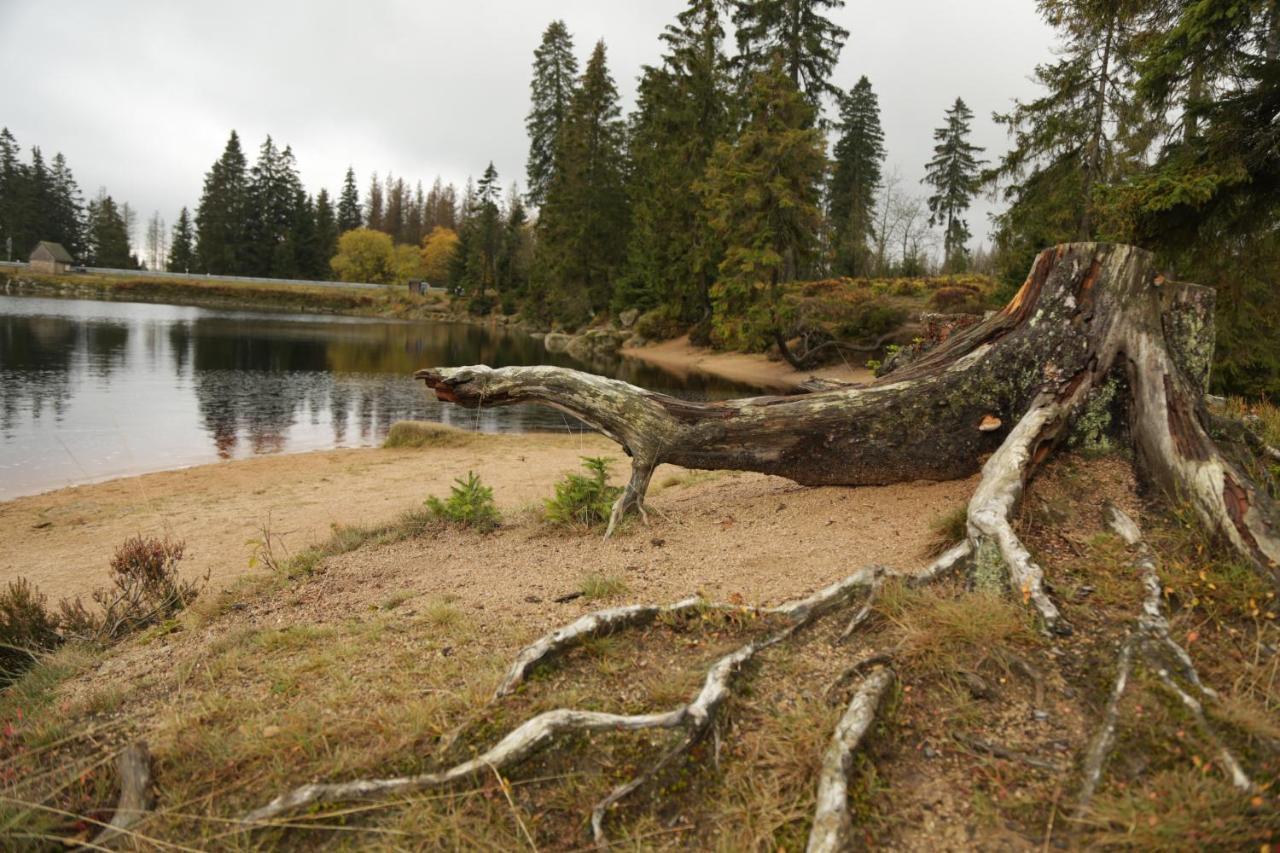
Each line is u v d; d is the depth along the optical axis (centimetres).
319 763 275
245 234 10225
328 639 411
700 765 260
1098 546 373
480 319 7925
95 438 1573
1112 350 481
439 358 3791
